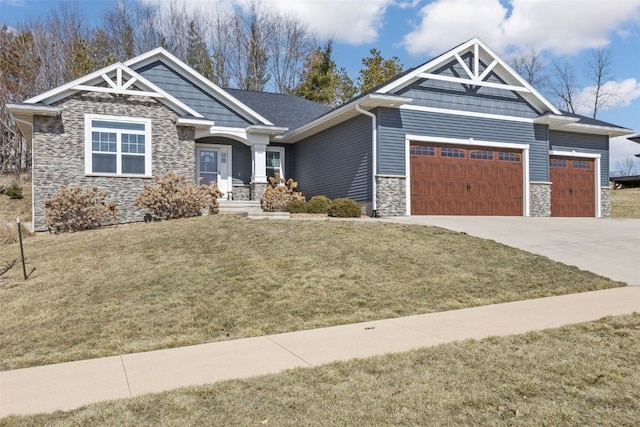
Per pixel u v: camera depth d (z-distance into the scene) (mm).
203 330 6559
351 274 8805
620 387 4102
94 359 5566
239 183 20359
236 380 4605
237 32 42719
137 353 5754
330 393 4172
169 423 3680
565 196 20781
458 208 17672
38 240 12805
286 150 22578
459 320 6691
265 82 43031
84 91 15312
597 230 14289
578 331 5793
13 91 33062
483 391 4098
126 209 15648
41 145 14797
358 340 5887
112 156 15602
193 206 15273
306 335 6242
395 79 16969
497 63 18359
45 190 14797
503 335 5801
